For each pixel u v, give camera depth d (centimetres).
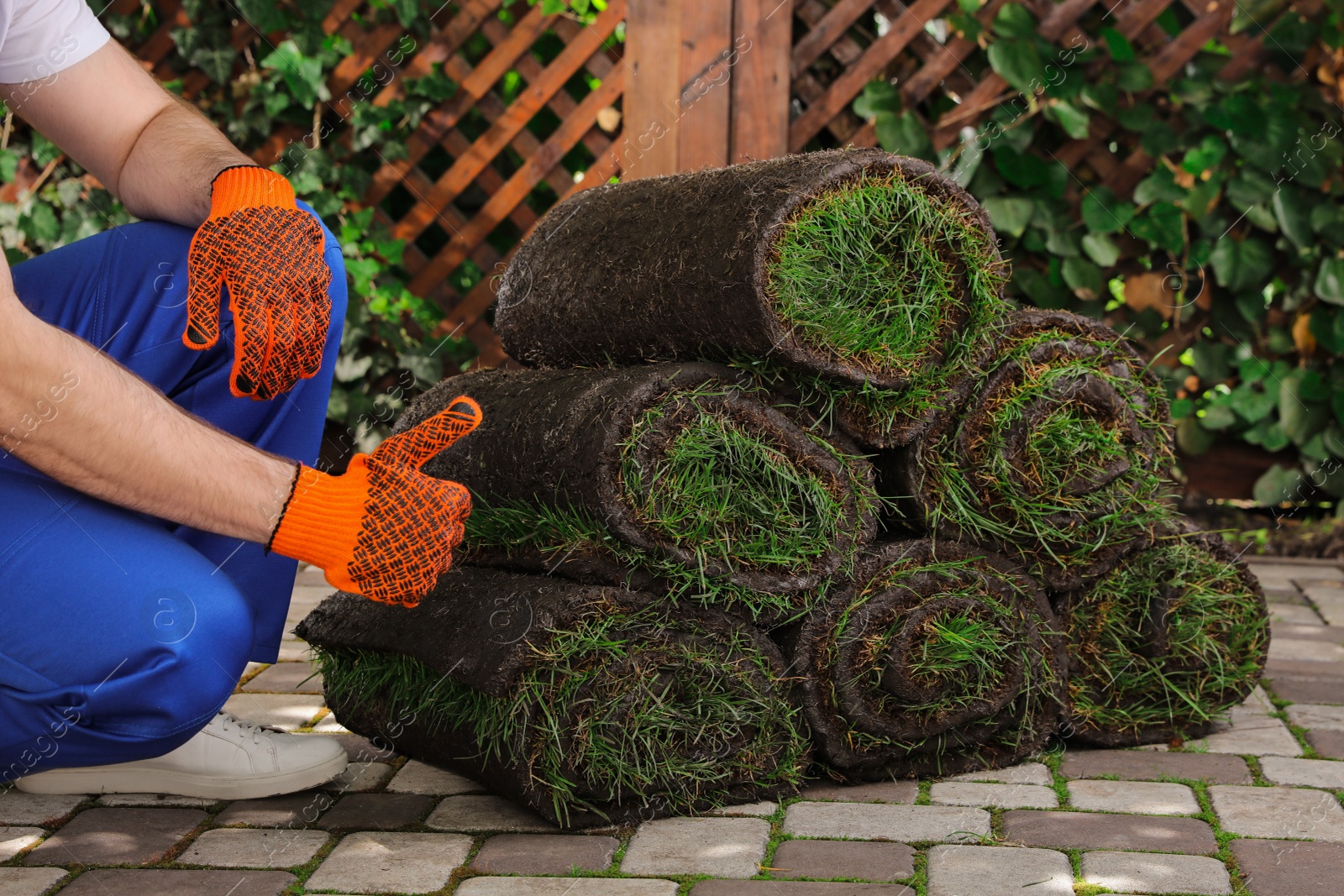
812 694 170
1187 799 171
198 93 348
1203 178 340
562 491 161
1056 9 327
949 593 175
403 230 350
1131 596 192
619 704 158
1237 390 344
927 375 171
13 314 125
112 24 342
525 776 156
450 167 361
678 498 159
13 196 347
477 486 177
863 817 165
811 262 161
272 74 341
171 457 135
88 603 143
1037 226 337
